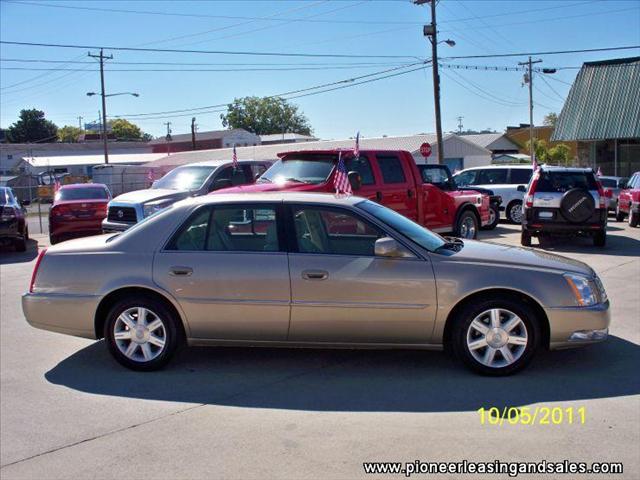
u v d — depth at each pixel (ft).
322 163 36.19
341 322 18.88
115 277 19.49
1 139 387.14
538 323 18.63
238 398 17.70
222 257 19.25
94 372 20.08
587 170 48.32
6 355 22.12
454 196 46.78
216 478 13.35
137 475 13.60
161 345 19.62
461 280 18.48
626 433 15.02
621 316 25.99
